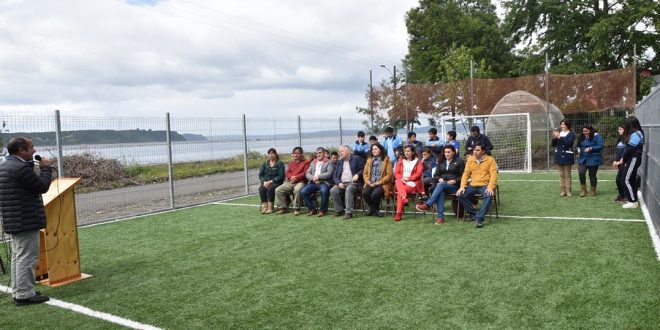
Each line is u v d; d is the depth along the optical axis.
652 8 19.53
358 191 8.95
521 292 4.48
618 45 21.92
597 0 22.91
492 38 34.66
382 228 7.72
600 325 3.67
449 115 18.48
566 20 23.39
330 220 8.62
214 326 4.03
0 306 4.77
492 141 17.41
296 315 4.19
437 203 8.04
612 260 5.34
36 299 4.84
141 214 10.23
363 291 4.73
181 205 11.41
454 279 4.97
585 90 16.34
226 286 5.11
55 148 8.69
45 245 5.35
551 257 5.60
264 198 9.82
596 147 9.83
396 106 19.23
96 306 4.68
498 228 7.33
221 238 7.51
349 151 9.07
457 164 8.27
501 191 11.40
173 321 4.18
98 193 14.15
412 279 5.04
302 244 6.85
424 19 34.78
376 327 3.85
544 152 16.77
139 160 10.36
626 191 8.43
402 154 11.10
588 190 10.88
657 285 4.48
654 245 5.87
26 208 4.75
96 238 7.95
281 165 9.84
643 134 8.73
